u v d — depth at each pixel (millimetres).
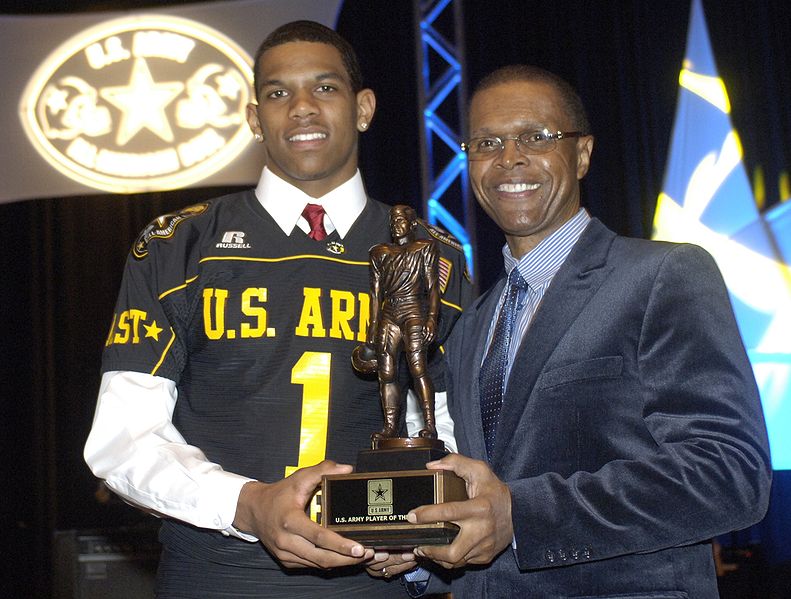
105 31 6633
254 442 2031
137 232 7090
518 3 6355
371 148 6395
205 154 6562
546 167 2156
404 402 2141
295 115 2072
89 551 4906
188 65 6594
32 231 7262
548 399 2006
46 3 6652
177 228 2123
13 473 7289
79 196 7211
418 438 1832
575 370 1999
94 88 6633
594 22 6363
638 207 6207
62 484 7266
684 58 6270
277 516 1782
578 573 1942
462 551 1751
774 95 6188
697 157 6211
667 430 1920
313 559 1775
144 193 6914
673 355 1946
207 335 2074
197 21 6613
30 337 7277
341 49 2164
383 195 6363
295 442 2035
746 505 1843
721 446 1867
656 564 1925
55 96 6633
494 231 6074
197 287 2092
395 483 1762
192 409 2078
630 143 6258
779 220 6082
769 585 5086
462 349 2260
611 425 1966
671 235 6172
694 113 6238
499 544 1814
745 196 6141
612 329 1999
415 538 1742
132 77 6605
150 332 2049
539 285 2184
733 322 1981
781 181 6121
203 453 2016
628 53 6332
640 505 1846
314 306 2096
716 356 1935
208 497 1889
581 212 2252
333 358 2078
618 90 6281
